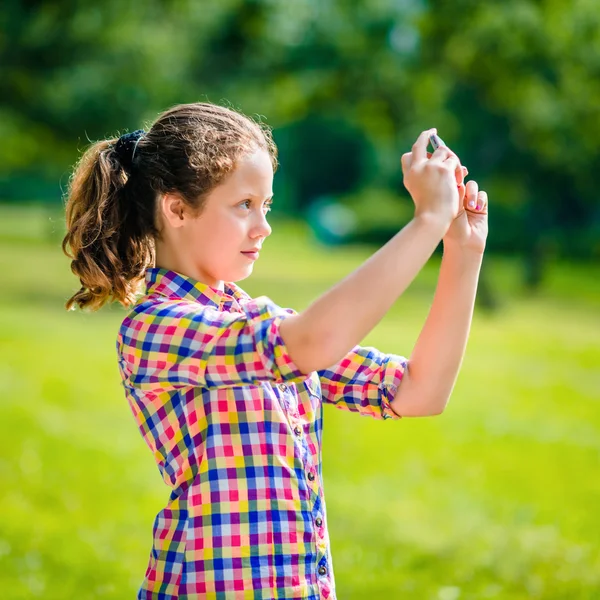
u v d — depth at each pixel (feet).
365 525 21.22
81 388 35.42
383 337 50.34
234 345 5.75
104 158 7.09
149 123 8.16
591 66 61.26
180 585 6.17
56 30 61.67
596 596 17.10
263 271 84.74
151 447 6.57
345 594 16.71
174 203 6.70
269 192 6.79
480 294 66.28
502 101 65.51
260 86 71.20
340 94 70.18
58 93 64.44
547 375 42.47
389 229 120.26
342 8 68.49
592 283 86.28
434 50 63.77
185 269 6.82
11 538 19.30
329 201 164.55
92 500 22.52
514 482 25.80
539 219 95.81
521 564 18.71
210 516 6.19
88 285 7.30
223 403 6.33
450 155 6.08
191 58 69.36
